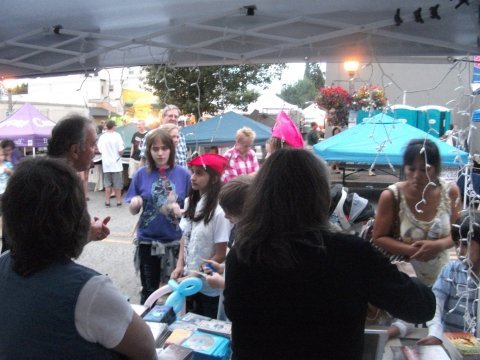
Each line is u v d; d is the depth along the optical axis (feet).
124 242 22.52
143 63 9.73
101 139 30.55
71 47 9.20
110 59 9.87
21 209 3.72
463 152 7.92
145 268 11.84
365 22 7.29
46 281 3.71
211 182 9.68
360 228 8.84
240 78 23.47
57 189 3.77
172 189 11.61
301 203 4.06
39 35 8.70
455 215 8.34
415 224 8.23
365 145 16.87
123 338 3.79
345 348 3.96
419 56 7.94
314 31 7.75
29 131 35.37
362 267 3.95
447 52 7.72
